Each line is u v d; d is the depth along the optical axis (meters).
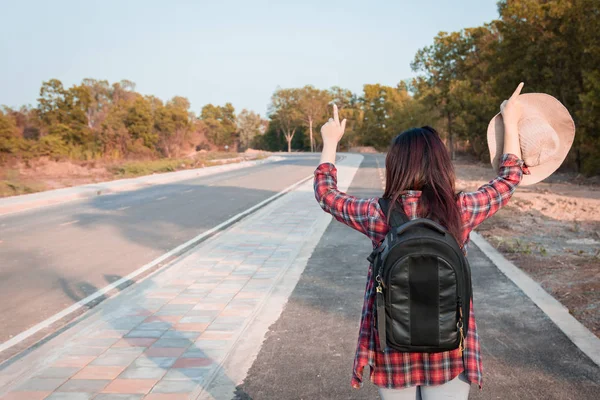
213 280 6.38
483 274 6.24
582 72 19.95
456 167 31.62
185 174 27.64
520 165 1.92
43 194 17.42
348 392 3.47
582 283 5.65
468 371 1.75
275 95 98.75
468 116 33.44
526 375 3.59
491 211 1.86
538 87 22.94
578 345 4.03
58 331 5.02
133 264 7.72
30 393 3.51
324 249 8.09
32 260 8.07
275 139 105.56
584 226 9.70
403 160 1.82
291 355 4.09
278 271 6.77
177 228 10.83
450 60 40.53
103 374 3.79
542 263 6.69
